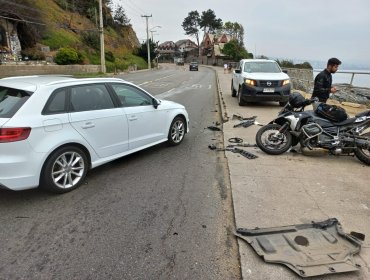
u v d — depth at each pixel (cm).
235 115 1021
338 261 317
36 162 427
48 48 3625
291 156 646
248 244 349
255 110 1177
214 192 485
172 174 553
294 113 632
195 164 604
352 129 592
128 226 389
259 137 654
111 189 491
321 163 607
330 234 363
